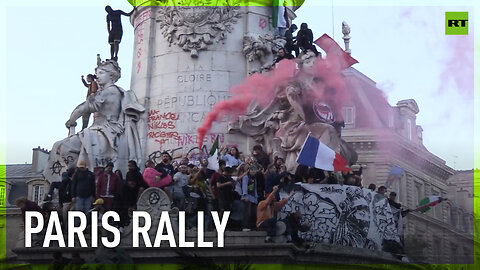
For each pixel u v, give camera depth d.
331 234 22.38
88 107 25.36
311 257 21.34
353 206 22.73
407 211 24.83
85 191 21.89
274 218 21.16
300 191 22.48
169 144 25.17
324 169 22.80
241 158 23.88
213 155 23.59
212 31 25.77
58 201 24.00
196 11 25.84
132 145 25.17
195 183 22.05
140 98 25.95
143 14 26.61
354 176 23.81
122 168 24.91
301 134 24.05
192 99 25.41
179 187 22.16
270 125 24.53
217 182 21.59
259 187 22.27
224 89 25.44
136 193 22.06
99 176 22.25
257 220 21.23
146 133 25.50
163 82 25.78
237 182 21.83
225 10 25.94
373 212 23.05
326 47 25.59
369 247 22.67
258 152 23.75
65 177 22.98
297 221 21.59
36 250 21.28
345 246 21.95
